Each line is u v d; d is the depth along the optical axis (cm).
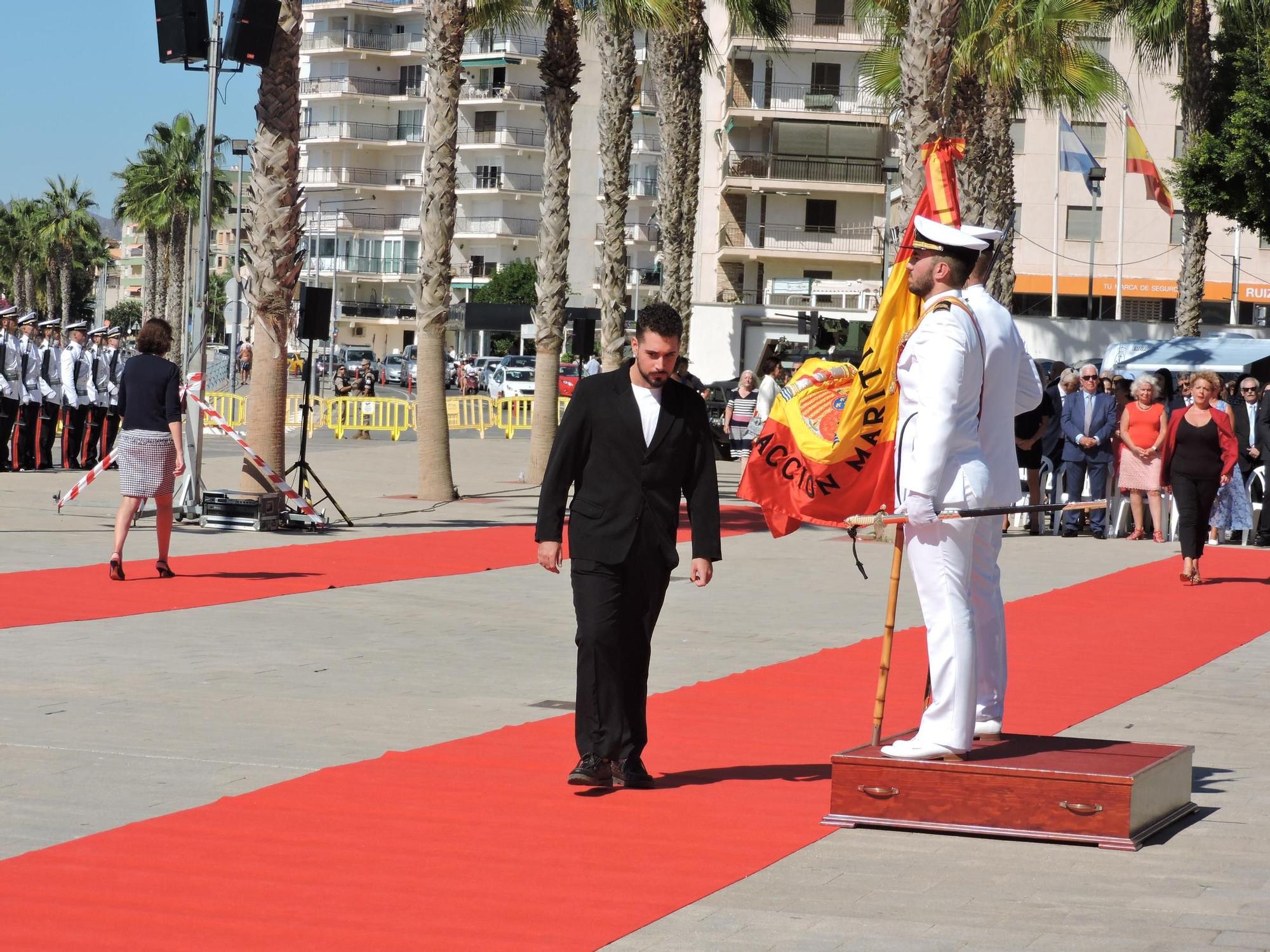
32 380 2634
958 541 617
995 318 625
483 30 2773
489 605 1302
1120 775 594
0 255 11700
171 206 9456
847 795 627
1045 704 897
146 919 487
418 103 11356
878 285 5794
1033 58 2731
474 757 736
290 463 3094
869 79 3203
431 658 1034
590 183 10531
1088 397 2034
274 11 1748
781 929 487
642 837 597
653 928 487
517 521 2047
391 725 810
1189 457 1529
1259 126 3069
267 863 552
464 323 9250
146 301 9888
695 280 7481
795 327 4994
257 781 678
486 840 588
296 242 1867
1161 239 6606
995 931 486
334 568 1500
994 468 634
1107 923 496
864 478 798
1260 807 666
